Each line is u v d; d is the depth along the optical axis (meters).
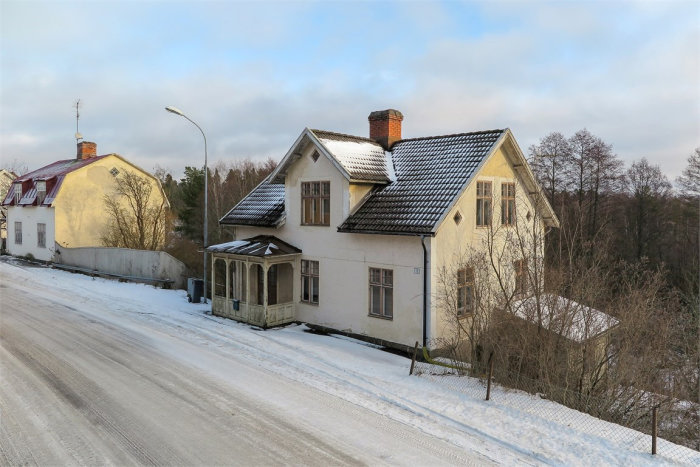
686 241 36.31
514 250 13.95
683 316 15.52
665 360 13.28
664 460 7.92
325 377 12.10
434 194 15.09
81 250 30.16
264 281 17.28
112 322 17.52
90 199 32.91
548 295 12.47
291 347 14.83
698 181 36.44
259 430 8.99
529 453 8.20
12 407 9.81
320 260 17.45
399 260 15.12
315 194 17.61
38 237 33.94
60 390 10.76
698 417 12.47
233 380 11.73
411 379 12.05
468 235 15.75
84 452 8.05
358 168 16.56
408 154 18.03
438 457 8.06
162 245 33.59
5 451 8.05
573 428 9.18
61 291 23.56
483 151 15.75
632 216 38.19
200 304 21.61
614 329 12.78
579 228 17.17
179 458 7.90
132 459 7.85
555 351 12.14
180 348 14.44
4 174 50.00
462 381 11.98
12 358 12.95
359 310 16.25
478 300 13.45
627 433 9.06
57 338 15.06
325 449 8.29
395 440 8.67
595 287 12.80
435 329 14.47
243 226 20.61
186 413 9.68
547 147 39.47
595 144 37.78
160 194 35.91
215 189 49.53
